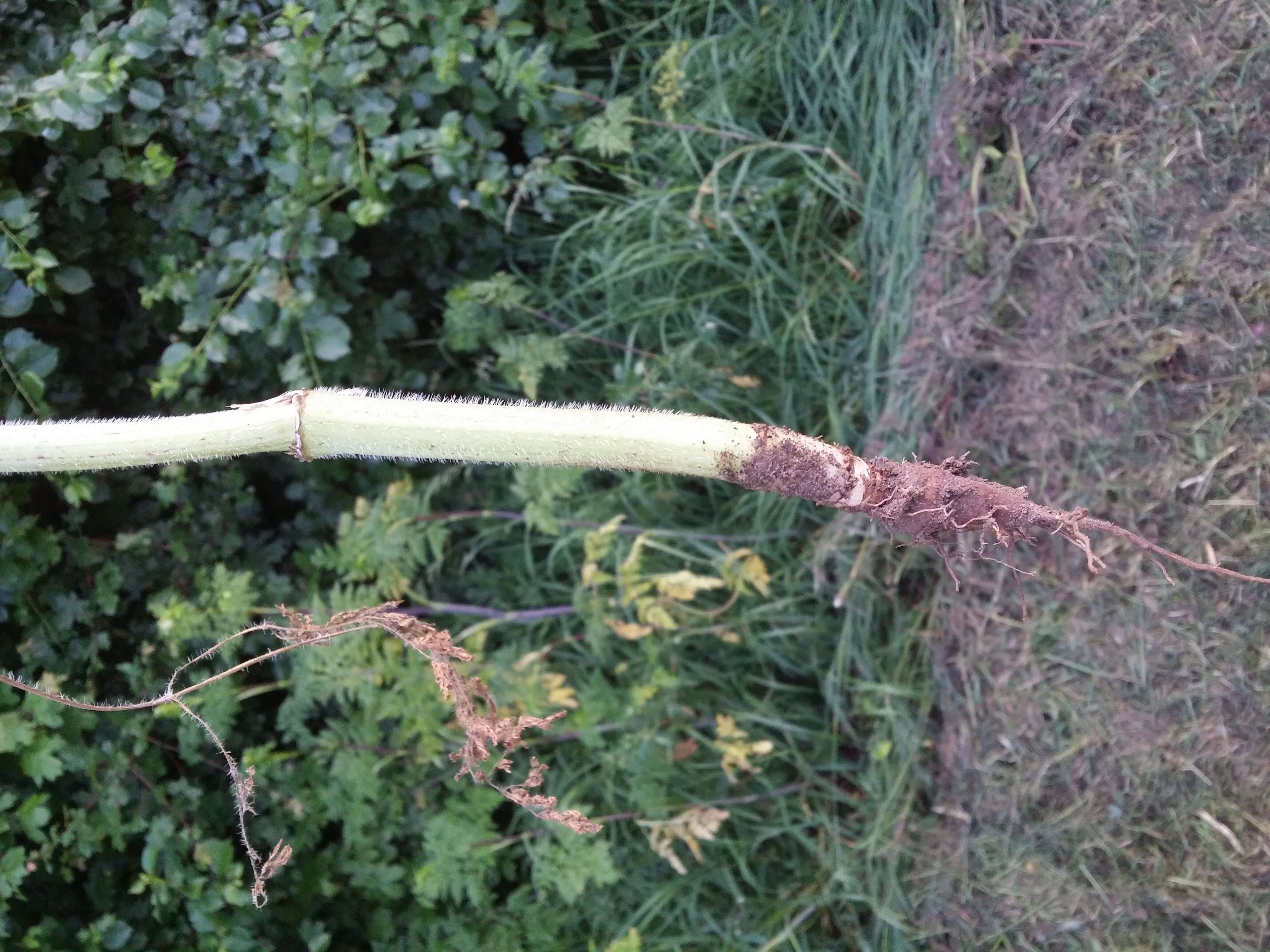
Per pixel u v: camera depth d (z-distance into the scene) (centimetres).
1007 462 209
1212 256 181
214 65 214
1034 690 205
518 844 250
